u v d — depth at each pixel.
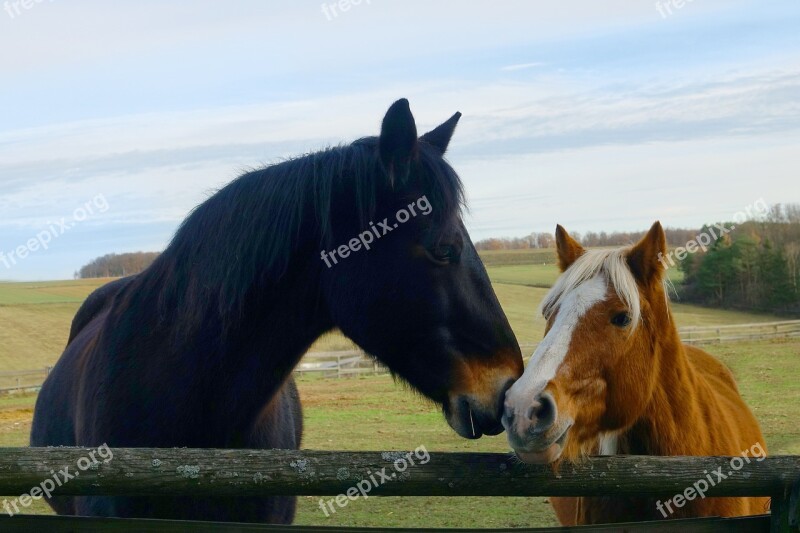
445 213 3.02
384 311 3.06
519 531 2.72
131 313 3.27
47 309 40.56
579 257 3.47
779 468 2.77
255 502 3.17
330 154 3.21
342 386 19.19
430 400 3.21
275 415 3.56
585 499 3.64
